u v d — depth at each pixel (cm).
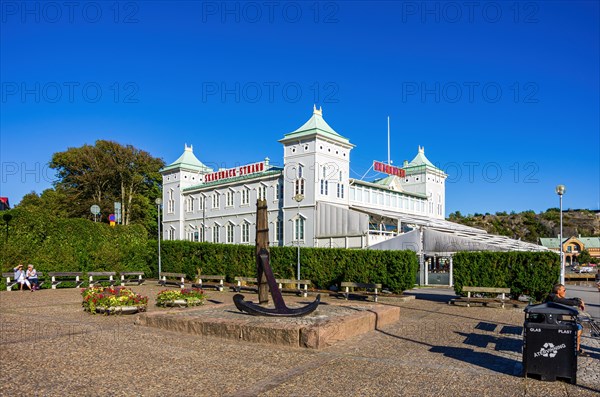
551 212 15825
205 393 778
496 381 868
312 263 2808
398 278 2466
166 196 6281
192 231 5866
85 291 1880
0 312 1773
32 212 3050
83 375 874
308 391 795
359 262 2619
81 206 6341
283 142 4462
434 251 3456
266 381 851
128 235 3694
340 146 4475
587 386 841
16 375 866
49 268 3050
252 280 2797
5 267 2867
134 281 3472
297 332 1152
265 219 1652
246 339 1212
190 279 3484
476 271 2311
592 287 4144
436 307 2136
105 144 6656
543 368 872
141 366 947
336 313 1488
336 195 4391
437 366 980
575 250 10344
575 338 859
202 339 1241
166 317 1387
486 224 14738
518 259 2233
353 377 885
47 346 1125
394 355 1084
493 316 1831
